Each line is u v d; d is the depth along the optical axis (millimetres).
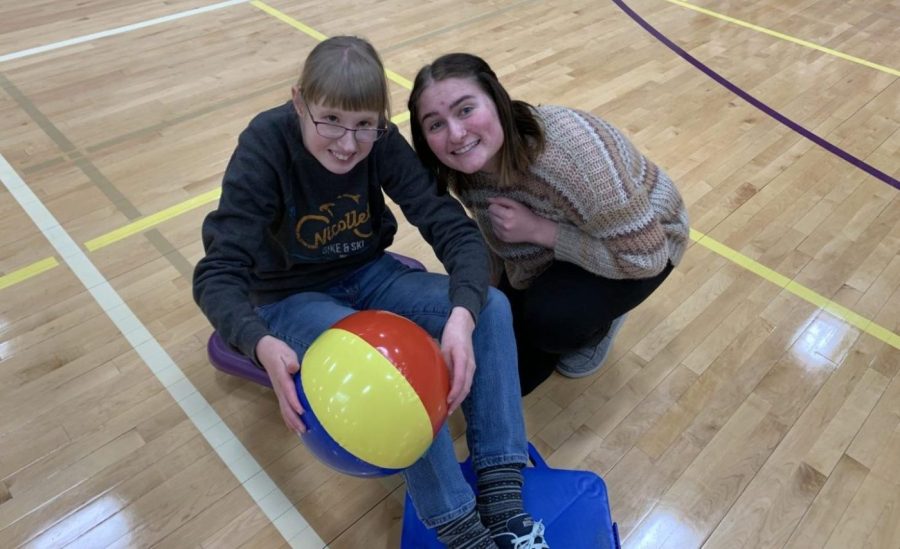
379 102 978
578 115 1175
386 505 1326
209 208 2043
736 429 1500
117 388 1500
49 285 1740
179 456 1377
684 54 3180
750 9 3773
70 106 2496
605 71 2975
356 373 899
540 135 1103
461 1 3615
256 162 1053
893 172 2395
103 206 2021
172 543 1230
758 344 1712
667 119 2641
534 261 1412
